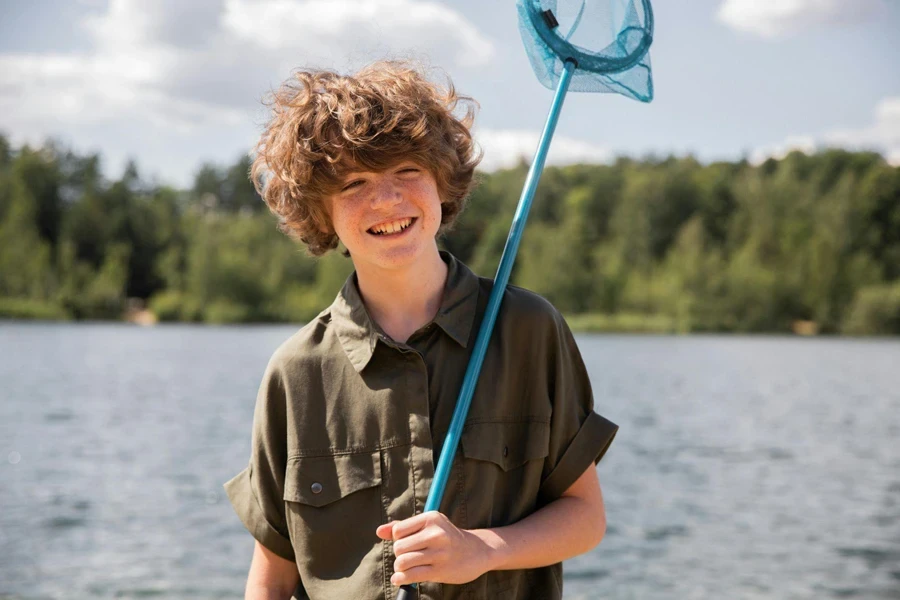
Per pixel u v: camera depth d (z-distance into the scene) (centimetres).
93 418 1730
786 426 1758
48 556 789
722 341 4978
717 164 8044
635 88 215
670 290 5822
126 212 6875
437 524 155
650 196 6738
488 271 6106
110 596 682
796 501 1059
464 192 182
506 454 171
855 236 5975
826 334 5638
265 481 178
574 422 178
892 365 3425
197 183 9450
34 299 5997
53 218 6888
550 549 167
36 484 1114
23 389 2192
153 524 909
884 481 1188
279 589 180
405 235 168
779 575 756
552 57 213
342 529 167
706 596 699
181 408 1897
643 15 217
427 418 167
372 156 163
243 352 3625
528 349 176
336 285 6181
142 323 6088
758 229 6150
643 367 3186
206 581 723
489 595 166
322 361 175
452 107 186
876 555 817
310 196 171
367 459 168
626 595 702
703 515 981
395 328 175
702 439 1584
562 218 7188
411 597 156
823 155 7500
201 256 6325
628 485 1159
